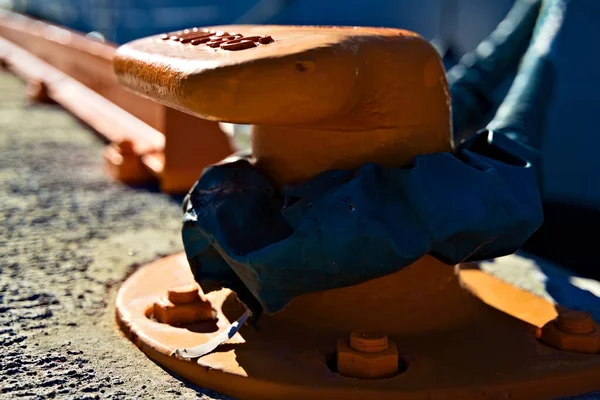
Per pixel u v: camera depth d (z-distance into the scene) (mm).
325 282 1262
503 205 1285
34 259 1743
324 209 1243
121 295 1486
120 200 2211
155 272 1566
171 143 2289
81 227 1959
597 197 2088
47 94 4211
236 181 1338
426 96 1315
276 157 1354
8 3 9312
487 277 1561
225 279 1337
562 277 1695
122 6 6617
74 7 7746
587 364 1284
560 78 2104
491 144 1414
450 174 1271
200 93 1193
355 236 1233
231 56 1212
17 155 2811
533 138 1604
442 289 1364
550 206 2115
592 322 1333
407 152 1313
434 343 1322
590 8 2074
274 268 1245
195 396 1255
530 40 1824
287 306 1365
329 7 4730
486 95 1719
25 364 1322
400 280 1339
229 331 1316
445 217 1251
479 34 3586
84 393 1257
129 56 1401
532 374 1260
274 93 1186
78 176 2496
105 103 3621
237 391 1251
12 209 2074
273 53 1195
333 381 1234
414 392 1218
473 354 1300
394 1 4176
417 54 1310
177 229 1971
